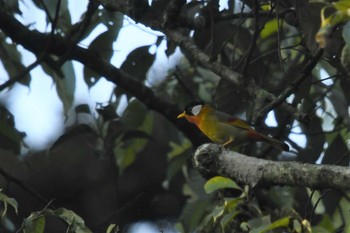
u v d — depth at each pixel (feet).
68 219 25.25
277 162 22.94
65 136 40.98
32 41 39.50
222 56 40.32
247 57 32.86
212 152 25.12
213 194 41.37
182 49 39.19
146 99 41.27
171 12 34.42
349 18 20.31
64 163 62.28
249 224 21.53
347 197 38.14
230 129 38.78
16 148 40.91
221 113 39.63
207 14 35.81
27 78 41.88
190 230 40.73
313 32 29.32
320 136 38.14
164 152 60.34
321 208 39.65
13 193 62.44
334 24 20.71
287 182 22.41
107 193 63.10
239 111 40.78
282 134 37.70
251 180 23.43
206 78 44.27
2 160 61.21
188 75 45.37
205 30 39.06
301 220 21.63
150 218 61.72
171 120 42.04
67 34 42.06
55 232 61.98
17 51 42.24
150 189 62.13
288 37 39.50
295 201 40.01
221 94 40.01
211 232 27.73
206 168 25.05
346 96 38.96
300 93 36.65
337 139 38.04
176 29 35.19
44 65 41.60
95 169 62.44
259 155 41.14
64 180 62.95
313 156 38.04
